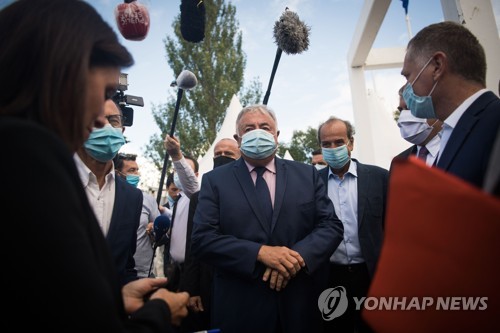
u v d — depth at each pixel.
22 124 0.56
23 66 0.67
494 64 2.88
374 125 7.26
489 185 0.74
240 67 17.91
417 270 0.64
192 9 2.24
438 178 0.61
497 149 0.76
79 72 0.70
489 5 2.96
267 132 2.12
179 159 3.17
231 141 3.51
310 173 2.20
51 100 0.67
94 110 0.78
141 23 1.95
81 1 0.78
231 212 1.96
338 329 2.45
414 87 1.53
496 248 0.58
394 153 6.93
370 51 6.52
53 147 0.60
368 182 2.71
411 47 1.55
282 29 2.23
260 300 1.77
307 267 1.76
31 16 0.69
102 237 0.75
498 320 0.61
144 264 3.24
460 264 0.61
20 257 0.49
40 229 0.51
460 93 1.40
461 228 0.60
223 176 2.13
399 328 0.67
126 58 0.83
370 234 2.53
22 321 0.49
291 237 1.92
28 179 0.52
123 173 4.07
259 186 2.06
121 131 1.90
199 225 1.97
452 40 1.40
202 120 17.23
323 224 2.00
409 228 0.64
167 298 0.87
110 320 0.55
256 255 1.76
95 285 0.55
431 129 2.34
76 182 0.67
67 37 0.70
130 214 1.84
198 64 17.28
